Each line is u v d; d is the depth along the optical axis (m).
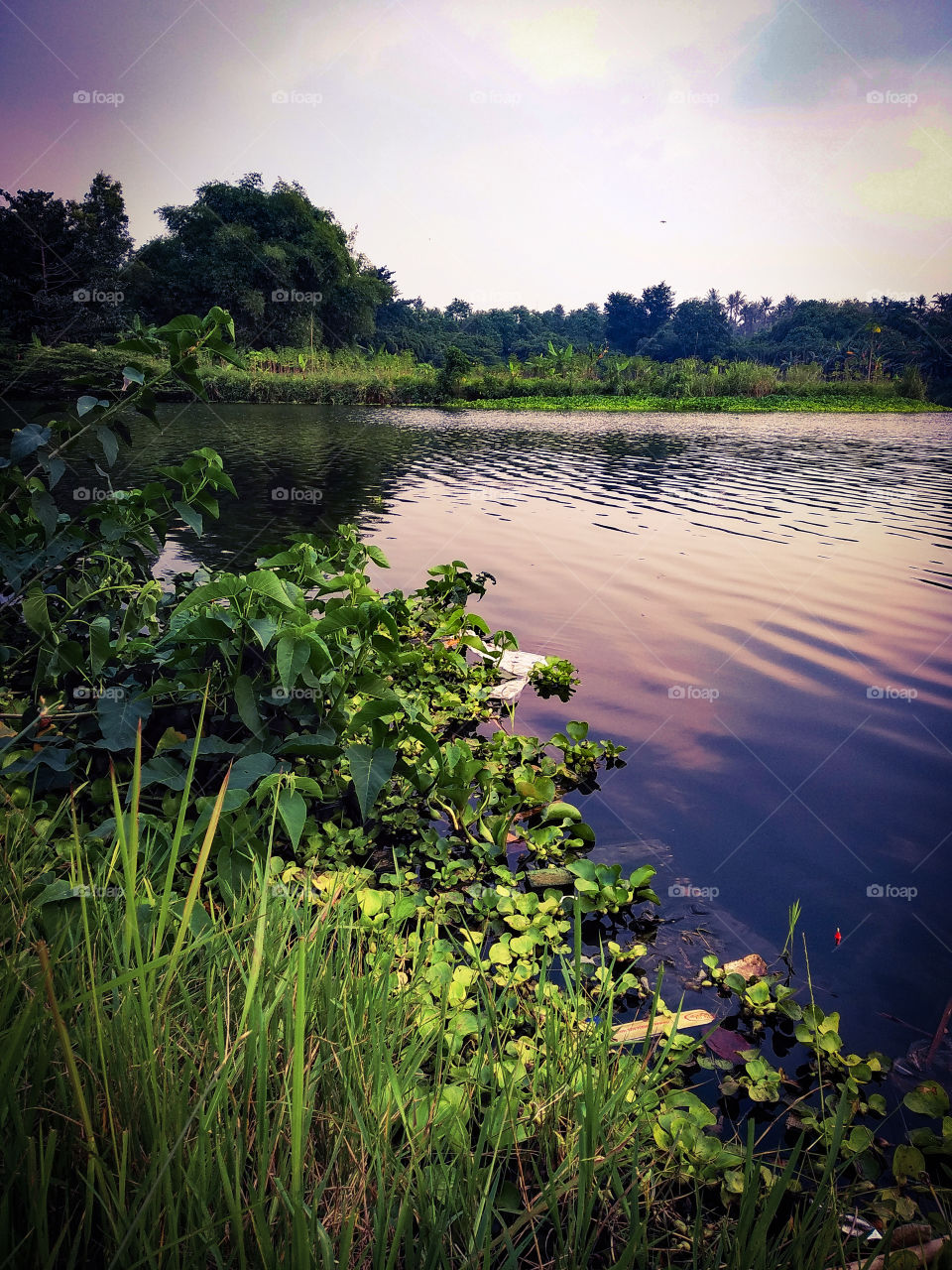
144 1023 1.11
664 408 39.25
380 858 2.75
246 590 2.52
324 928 1.68
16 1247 0.95
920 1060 1.93
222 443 16.77
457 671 4.33
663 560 7.38
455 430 23.09
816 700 4.14
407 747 3.36
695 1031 2.03
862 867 2.71
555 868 2.69
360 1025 1.50
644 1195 1.48
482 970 2.05
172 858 1.25
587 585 6.46
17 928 1.43
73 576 3.65
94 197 35.03
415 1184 1.30
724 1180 1.52
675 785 3.26
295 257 45.50
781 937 2.37
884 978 2.21
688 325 99.31
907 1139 1.72
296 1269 0.97
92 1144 0.99
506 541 8.22
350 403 35.69
